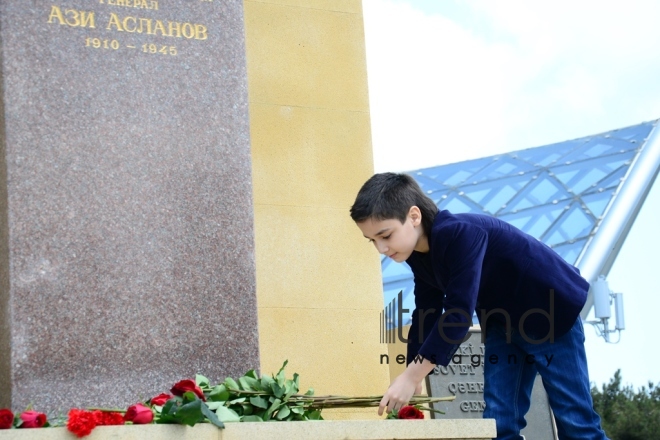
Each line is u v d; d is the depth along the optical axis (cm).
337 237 704
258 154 699
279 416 405
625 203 1967
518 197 2112
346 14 753
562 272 443
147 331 446
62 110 451
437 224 425
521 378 461
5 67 446
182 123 472
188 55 480
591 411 438
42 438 330
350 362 685
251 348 464
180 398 360
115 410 382
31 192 439
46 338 429
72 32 460
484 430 387
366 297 701
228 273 467
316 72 731
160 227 458
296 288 685
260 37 723
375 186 427
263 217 689
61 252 438
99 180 451
